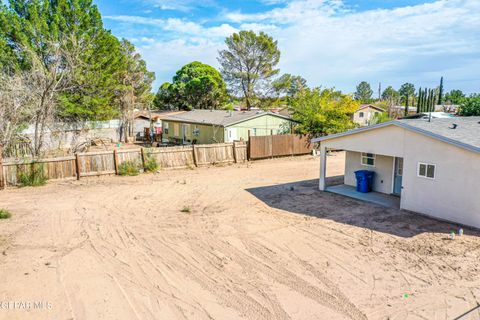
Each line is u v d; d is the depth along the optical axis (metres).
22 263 8.24
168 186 16.86
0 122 18.38
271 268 8.09
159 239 9.91
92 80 24.86
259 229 10.73
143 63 44.50
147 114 43.84
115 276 7.69
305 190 15.91
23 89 18.95
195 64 58.09
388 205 13.05
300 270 7.97
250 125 28.42
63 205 13.33
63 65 22.80
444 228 10.45
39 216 11.90
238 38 51.50
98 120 28.69
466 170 10.43
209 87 50.09
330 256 8.70
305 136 27.48
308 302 6.64
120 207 13.16
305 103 29.56
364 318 6.12
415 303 6.58
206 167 22.39
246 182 17.84
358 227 10.77
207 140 29.28
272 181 18.06
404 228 10.55
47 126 21.30
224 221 11.53
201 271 7.95
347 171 16.80
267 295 6.91
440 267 7.99
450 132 11.62
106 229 10.71
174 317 6.18
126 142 37.66
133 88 41.25
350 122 30.12
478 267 7.96
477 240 9.49
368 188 15.13
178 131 33.88
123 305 6.55
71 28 24.83
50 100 20.58
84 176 18.56
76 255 8.77
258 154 25.09
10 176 16.39
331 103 29.00
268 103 55.22
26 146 20.47
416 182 11.89
